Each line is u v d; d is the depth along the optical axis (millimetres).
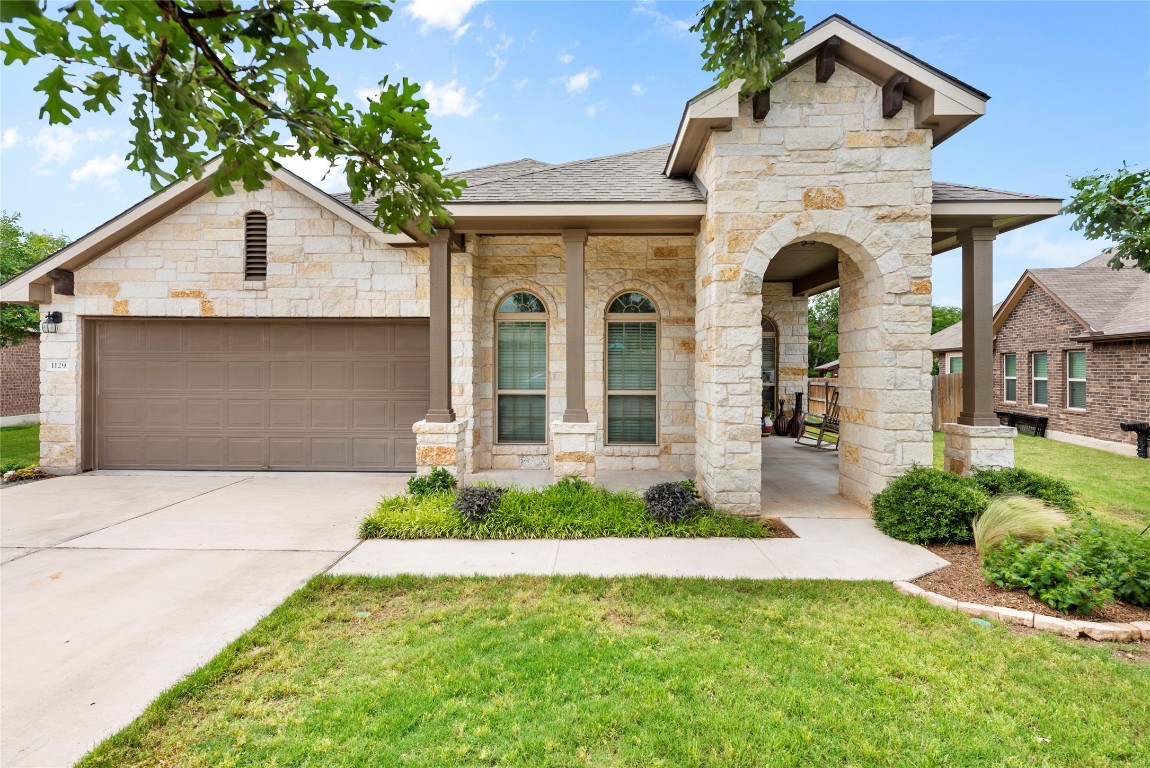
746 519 5828
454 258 8219
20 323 13117
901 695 2691
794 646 3164
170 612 3650
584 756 2291
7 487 7598
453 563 4586
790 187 5969
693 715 2543
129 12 1438
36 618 3557
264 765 2236
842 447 7078
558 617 3543
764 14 3348
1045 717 2537
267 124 2010
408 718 2529
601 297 8578
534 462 8680
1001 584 3902
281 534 5418
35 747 2357
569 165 8289
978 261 6465
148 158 1685
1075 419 12570
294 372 8633
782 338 12461
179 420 8695
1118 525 5656
